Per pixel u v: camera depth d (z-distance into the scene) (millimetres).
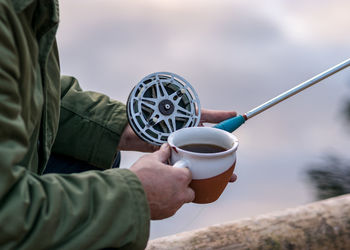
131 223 841
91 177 841
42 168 1069
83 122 1351
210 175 1002
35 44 891
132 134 1350
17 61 769
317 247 1071
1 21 742
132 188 857
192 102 1201
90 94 1407
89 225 805
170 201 950
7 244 733
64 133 1354
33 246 754
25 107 839
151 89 1168
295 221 1090
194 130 1091
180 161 994
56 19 917
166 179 932
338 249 1084
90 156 1363
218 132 1088
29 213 750
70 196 806
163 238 1064
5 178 723
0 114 726
